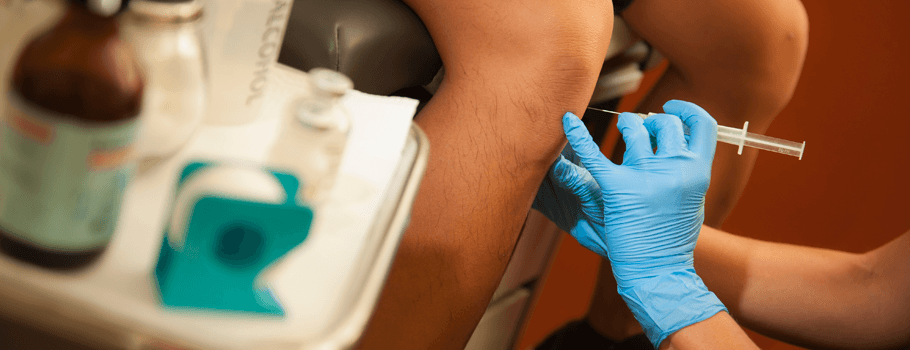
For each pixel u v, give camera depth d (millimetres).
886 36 2092
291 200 351
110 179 321
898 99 2109
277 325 336
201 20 394
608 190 868
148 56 378
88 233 323
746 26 1120
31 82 300
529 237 1190
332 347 334
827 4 2121
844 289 1076
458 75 789
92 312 312
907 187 2139
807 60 2154
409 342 791
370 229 420
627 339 1433
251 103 472
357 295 370
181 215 322
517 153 781
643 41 1302
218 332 321
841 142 2164
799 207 2213
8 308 308
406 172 490
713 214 1362
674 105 978
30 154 303
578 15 759
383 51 765
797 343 1100
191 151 438
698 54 1166
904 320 1028
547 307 2111
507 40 762
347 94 548
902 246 1062
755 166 2195
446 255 772
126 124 318
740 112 1230
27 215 311
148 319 315
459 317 814
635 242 884
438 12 792
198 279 319
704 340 865
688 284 896
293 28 754
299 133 402
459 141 773
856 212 2191
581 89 781
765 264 1111
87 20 310
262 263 327
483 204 778
